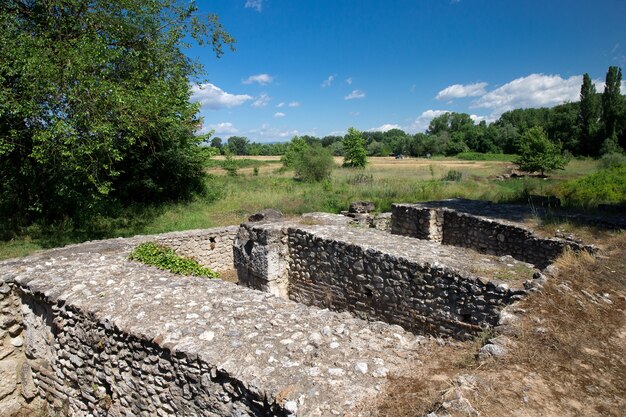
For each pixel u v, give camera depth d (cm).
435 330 616
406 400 308
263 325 438
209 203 1877
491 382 323
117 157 1200
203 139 1909
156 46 1439
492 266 612
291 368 358
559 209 1101
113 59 1280
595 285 550
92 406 500
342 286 750
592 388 333
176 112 1719
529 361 362
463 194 1848
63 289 542
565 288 520
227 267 1155
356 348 391
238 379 348
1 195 1281
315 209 1762
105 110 1141
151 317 459
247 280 885
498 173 3428
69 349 517
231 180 2592
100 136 1159
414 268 630
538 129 3192
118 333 450
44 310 559
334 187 2342
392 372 353
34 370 579
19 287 580
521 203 1288
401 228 1209
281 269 844
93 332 478
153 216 1588
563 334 412
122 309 481
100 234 1316
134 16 1396
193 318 454
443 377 339
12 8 1215
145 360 427
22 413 584
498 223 940
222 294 529
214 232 1106
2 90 1039
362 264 707
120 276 599
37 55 1032
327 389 329
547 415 294
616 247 733
